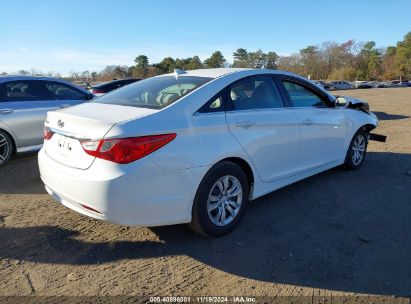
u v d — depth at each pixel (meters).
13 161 6.40
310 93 4.82
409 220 4.09
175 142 3.17
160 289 2.89
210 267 3.18
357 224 3.98
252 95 4.01
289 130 4.26
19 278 3.01
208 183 3.41
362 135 5.84
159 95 3.62
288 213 4.22
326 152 5.03
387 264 3.23
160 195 3.12
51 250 3.43
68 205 3.30
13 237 3.64
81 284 2.94
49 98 6.69
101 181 2.93
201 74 3.99
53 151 3.53
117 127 2.96
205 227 3.48
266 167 4.05
